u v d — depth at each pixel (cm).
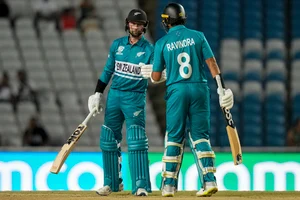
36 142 5334
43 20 6544
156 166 4259
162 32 6544
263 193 3191
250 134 5900
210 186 2780
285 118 6084
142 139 2981
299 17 6794
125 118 3002
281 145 5884
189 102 2802
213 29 6550
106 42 6450
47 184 4278
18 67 6206
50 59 6294
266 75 6322
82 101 6003
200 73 2816
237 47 6450
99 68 6272
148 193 3133
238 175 4284
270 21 6694
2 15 6569
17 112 5819
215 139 5750
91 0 6606
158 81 2880
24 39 6419
